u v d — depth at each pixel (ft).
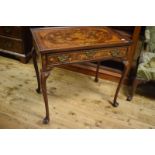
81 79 7.71
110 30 5.89
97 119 6.07
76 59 5.02
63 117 6.05
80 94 6.97
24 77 7.59
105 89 7.29
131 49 6.73
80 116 6.13
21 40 7.87
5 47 8.32
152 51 6.60
